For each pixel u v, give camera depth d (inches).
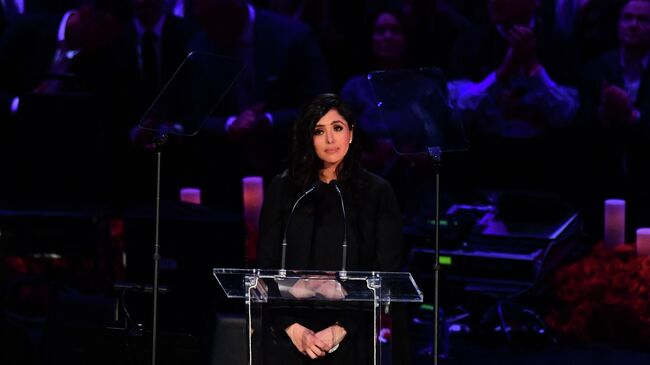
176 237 820.0
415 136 633.0
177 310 799.1
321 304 569.0
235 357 685.3
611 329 927.0
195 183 1038.4
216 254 822.5
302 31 1031.0
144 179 1039.6
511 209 950.4
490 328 932.0
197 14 1016.9
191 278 818.2
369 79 633.6
